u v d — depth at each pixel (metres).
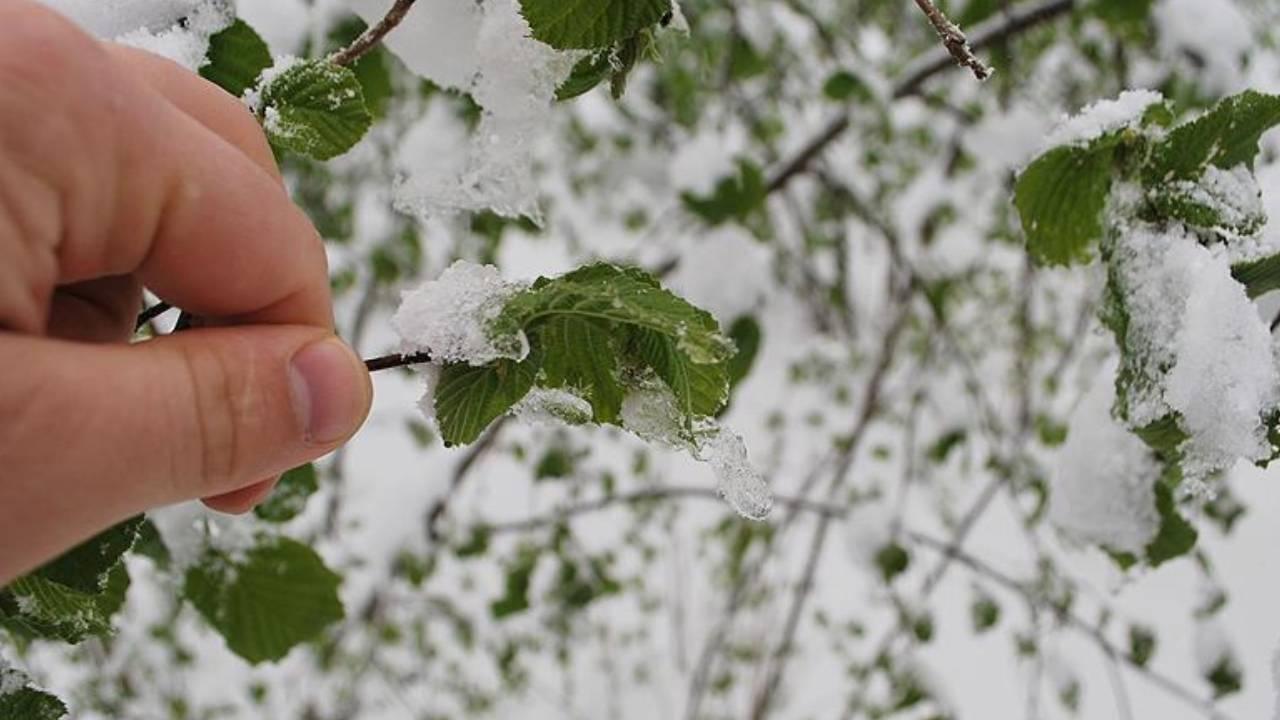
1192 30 0.46
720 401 0.23
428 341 0.22
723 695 0.78
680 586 0.83
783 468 0.89
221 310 0.23
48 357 0.20
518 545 0.74
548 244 0.92
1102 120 0.27
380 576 0.57
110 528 0.24
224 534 0.33
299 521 0.63
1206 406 0.25
